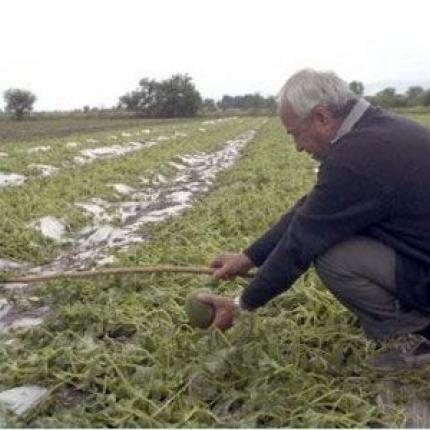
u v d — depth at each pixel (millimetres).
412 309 1531
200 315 1688
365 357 1670
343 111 1474
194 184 5441
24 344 1864
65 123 21703
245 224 3209
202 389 1509
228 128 15516
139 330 1883
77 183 4891
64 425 1378
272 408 1405
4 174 5578
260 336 1700
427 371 1588
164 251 2697
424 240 1462
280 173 5461
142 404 1476
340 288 1551
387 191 1426
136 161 6602
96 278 2264
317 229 1460
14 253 2980
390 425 1386
